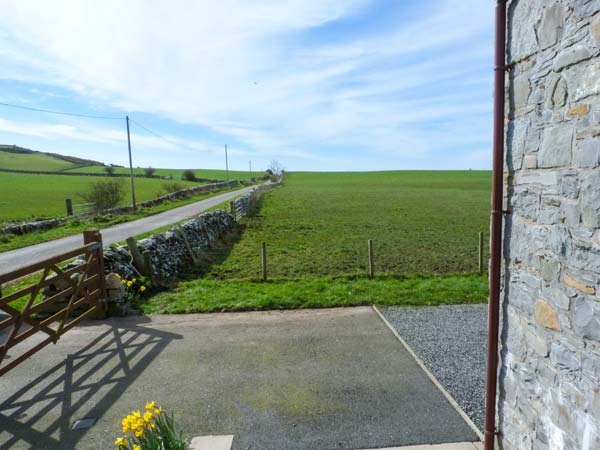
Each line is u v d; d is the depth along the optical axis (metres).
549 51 2.61
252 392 4.48
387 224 19.73
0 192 35.59
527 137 2.88
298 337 6.01
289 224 19.95
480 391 4.45
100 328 6.48
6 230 16.50
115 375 4.92
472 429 3.78
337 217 22.70
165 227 18.34
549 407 2.70
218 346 5.73
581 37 2.31
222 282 9.27
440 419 3.94
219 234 15.93
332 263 11.45
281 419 3.97
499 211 3.21
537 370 2.84
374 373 4.87
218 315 7.09
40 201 30.58
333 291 8.22
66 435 3.79
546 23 2.62
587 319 2.33
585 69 2.29
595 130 2.23
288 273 10.41
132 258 8.62
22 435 3.80
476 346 5.62
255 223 20.36
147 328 6.46
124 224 19.89
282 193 42.19
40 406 4.27
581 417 2.39
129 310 7.19
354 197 36.69
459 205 29.03
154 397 4.41
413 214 23.88
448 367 5.01
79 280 6.30
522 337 3.03
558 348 2.60
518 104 2.98
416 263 11.37
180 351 5.58
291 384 4.64
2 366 5.16
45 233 17.39
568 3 2.41
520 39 2.92
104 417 4.06
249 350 5.58
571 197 2.44
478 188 48.62
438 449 3.51
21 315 4.88
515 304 3.11
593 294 2.28
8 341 4.67
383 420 3.93
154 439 3.08
